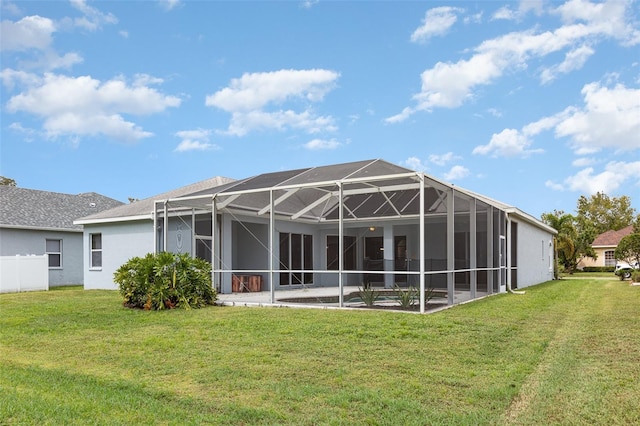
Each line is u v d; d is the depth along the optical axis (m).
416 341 7.36
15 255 19.39
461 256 16.30
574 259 34.66
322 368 6.00
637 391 4.94
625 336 7.58
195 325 9.24
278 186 12.27
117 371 6.14
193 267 12.42
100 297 14.74
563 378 5.41
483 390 5.05
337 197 16.41
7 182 37.12
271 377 5.68
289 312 10.56
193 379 5.69
